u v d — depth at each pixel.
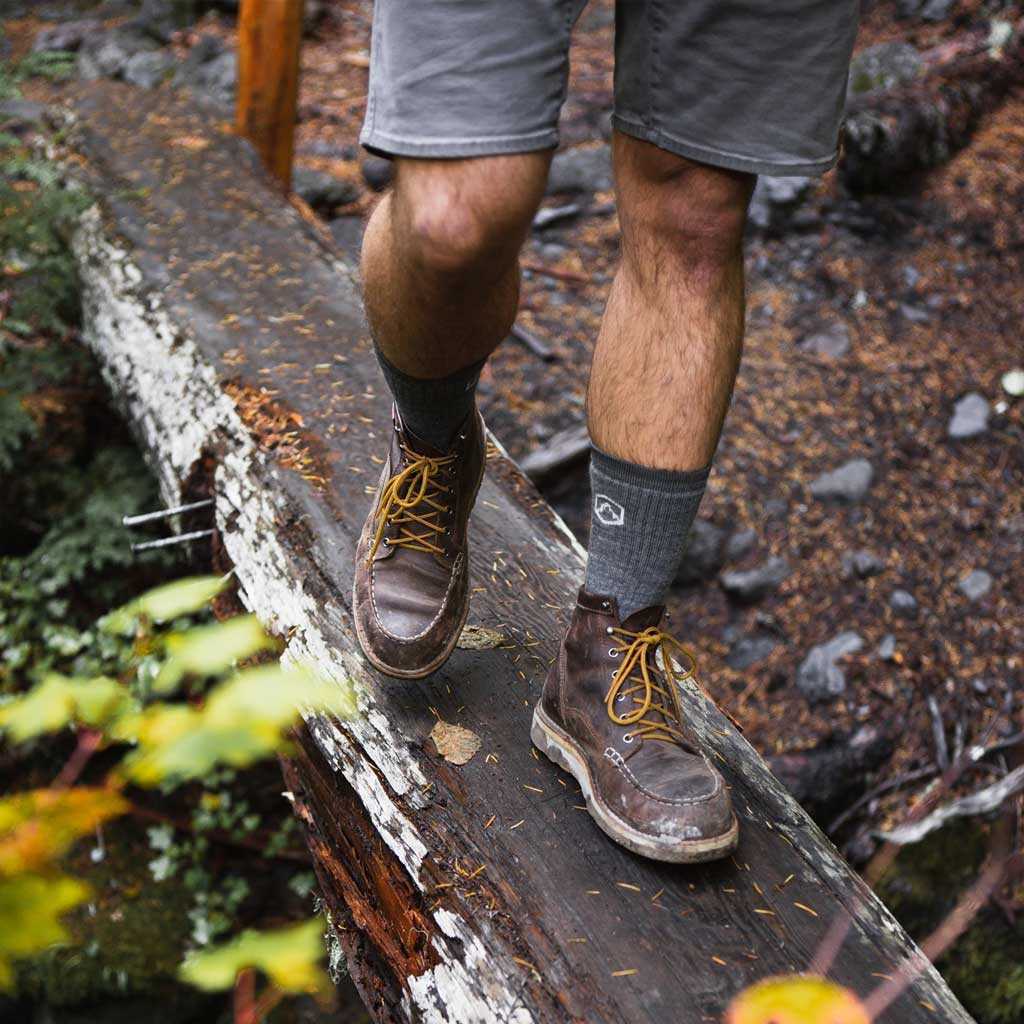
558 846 1.57
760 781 1.73
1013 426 3.98
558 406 3.91
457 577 1.79
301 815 2.11
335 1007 2.98
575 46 5.97
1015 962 3.05
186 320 2.99
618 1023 1.33
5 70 3.50
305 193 4.64
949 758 3.29
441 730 1.76
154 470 2.92
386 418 2.59
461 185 1.30
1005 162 4.99
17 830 0.70
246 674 0.69
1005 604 3.57
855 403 4.03
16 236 3.40
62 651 3.26
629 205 1.55
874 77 5.28
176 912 3.19
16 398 3.33
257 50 4.07
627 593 1.59
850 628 3.51
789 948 1.43
